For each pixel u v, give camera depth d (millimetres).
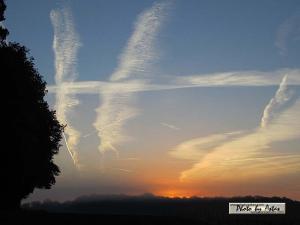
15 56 45500
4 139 42000
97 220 35375
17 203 49344
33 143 43812
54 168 52656
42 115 49375
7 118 42656
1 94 42906
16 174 44344
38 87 49094
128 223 35844
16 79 43906
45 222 32656
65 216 35812
